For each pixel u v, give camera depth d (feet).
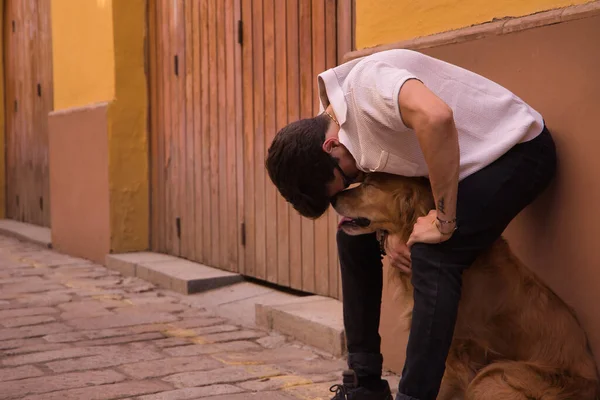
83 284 18.90
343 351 12.30
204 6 18.88
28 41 30.25
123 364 11.98
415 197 8.02
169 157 20.86
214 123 18.72
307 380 11.09
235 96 17.84
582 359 8.19
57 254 24.56
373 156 7.74
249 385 10.87
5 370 11.66
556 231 8.75
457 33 9.88
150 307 16.24
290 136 8.16
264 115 16.87
